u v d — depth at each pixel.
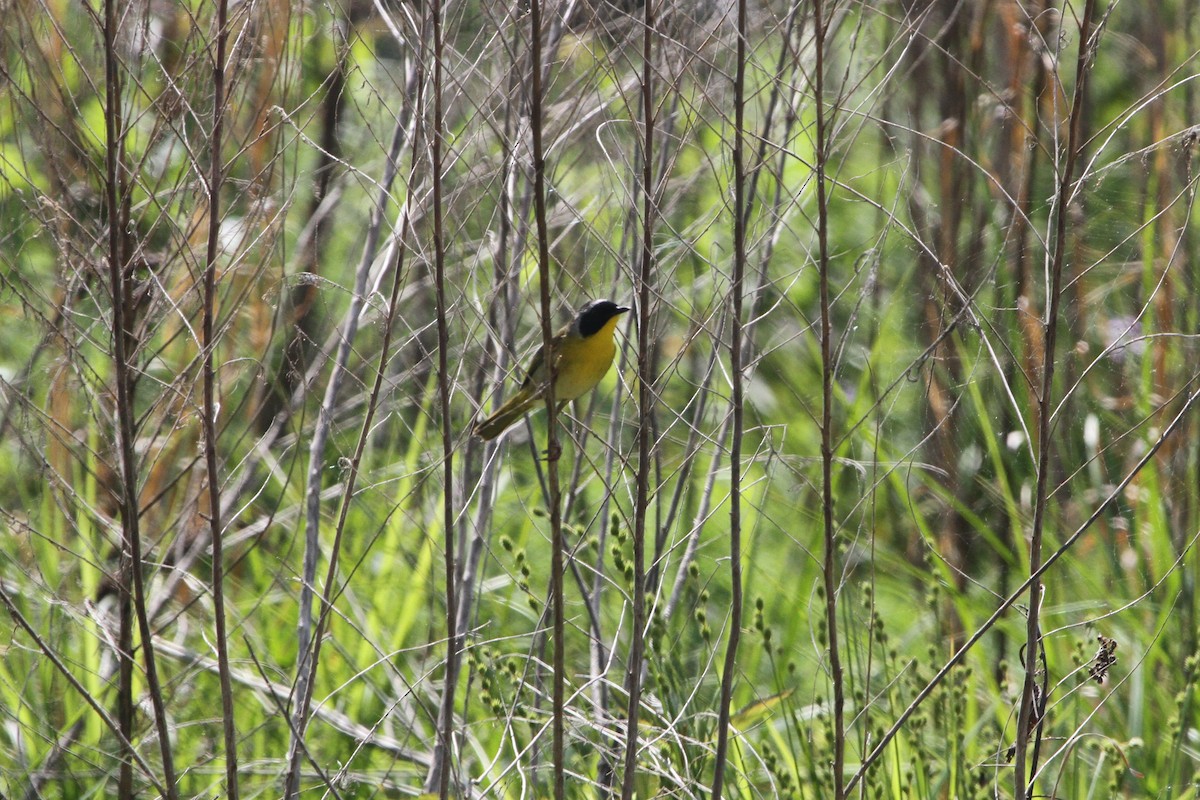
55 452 11.30
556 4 8.09
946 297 10.48
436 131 7.25
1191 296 12.37
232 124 8.48
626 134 9.86
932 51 13.58
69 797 10.28
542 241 6.60
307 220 14.48
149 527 11.77
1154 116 12.48
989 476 14.05
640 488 7.41
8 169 10.64
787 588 13.39
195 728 11.05
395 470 12.78
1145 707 10.78
